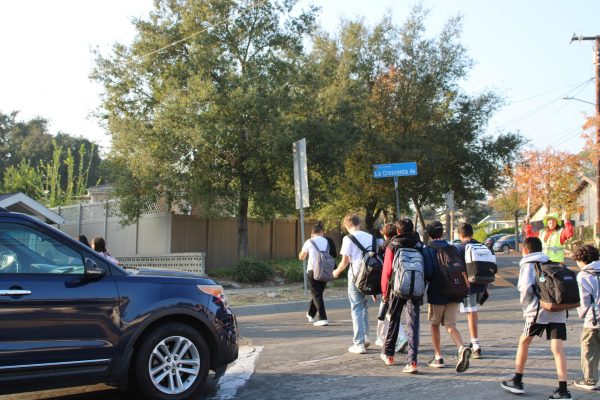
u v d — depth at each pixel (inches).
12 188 1680.6
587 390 257.6
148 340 223.5
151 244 880.3
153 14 810.2
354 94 934.4
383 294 299.6
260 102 714.2
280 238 1005.2
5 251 207.9
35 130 2493.8
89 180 2454.5
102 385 269.3
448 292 279.7
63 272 214.5
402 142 1000.9
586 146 1167.6
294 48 824.9
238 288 706.8
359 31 1043.9
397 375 283.0
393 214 1154.7
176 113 713.6
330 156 784.3
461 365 278.7
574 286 233.9
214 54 768.3
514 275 912.9
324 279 454.3
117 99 818.2
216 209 789.2
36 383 203.3
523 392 249.6
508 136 1114.7
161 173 748.6
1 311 197.8
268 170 804.0
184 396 228.4
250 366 304.2
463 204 1182.3
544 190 1683.1
